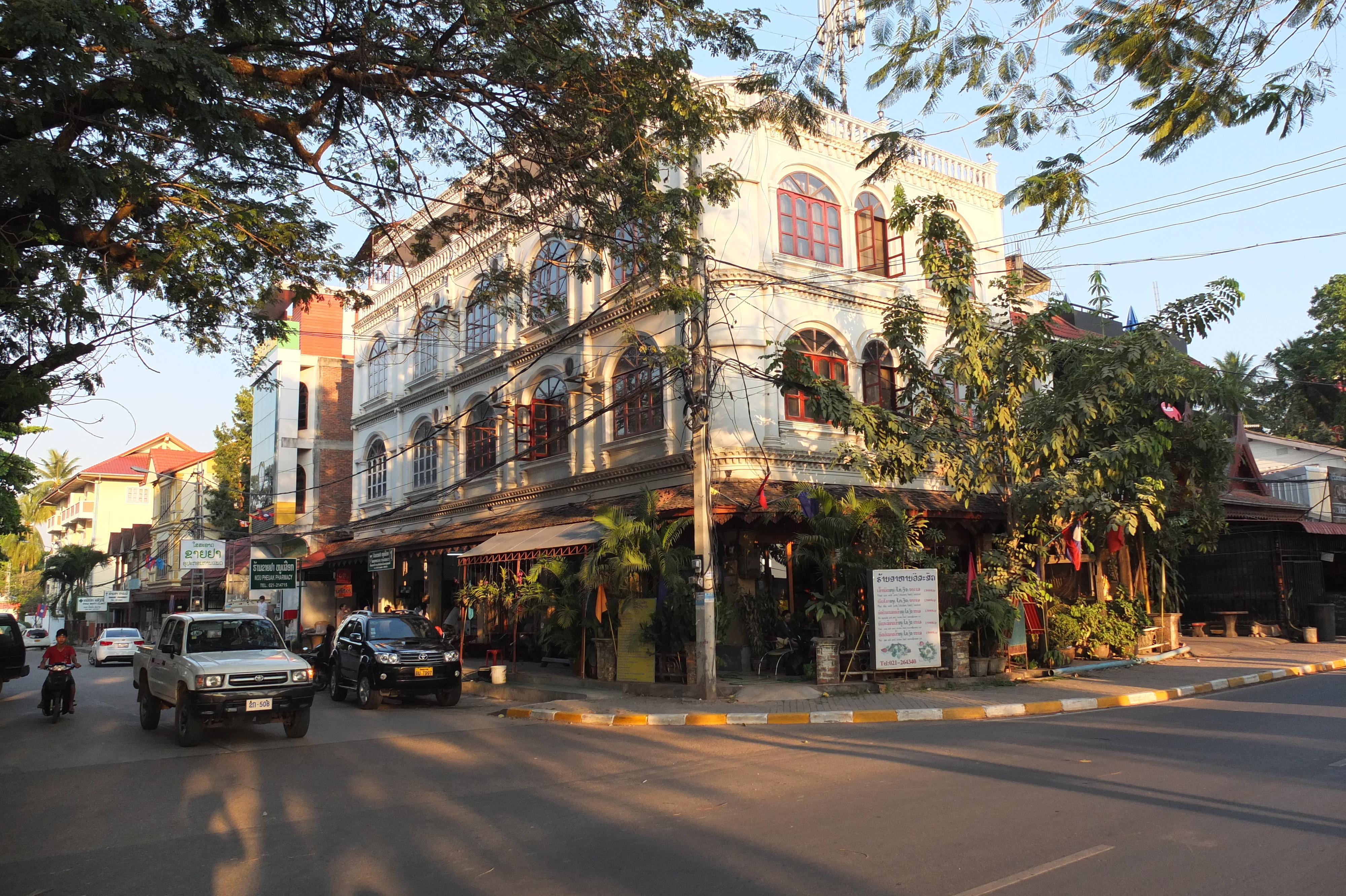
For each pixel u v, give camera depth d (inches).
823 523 621.9
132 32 298.5
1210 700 545.3
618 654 685.9
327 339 1502.2
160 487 2255.2
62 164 314.5
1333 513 1102.4
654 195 469.7
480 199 484.4
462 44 413.1
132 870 248.7
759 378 697.6
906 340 697.0
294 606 1471.5
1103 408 631.2
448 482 1101.7
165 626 543.2
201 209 410.0
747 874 218.7
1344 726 410.9
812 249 782.5
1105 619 741.3
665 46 439.5
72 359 403.5
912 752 386.0
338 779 370.9
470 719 573.3
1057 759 355.6
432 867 238.5
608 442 826.2
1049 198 374.3
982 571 674.8
